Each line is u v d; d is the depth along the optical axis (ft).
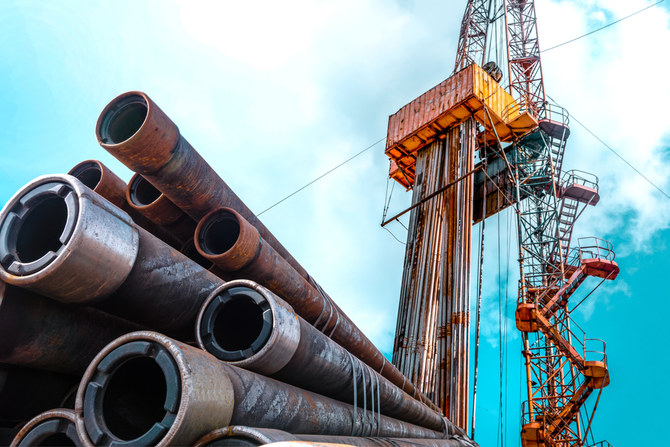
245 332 11.59
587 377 80.94
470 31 121.80
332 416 13.01
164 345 6.62
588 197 104.42
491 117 89.81
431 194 81.97
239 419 8.48
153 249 9.55
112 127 11.53
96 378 6.74
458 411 61.67
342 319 19.79
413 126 93.35
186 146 12.67
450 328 68.23
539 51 120.78
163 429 6.27
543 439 84.28
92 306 8.94
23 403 8.97
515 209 102.94
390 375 25.91
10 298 7.52
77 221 7.38
